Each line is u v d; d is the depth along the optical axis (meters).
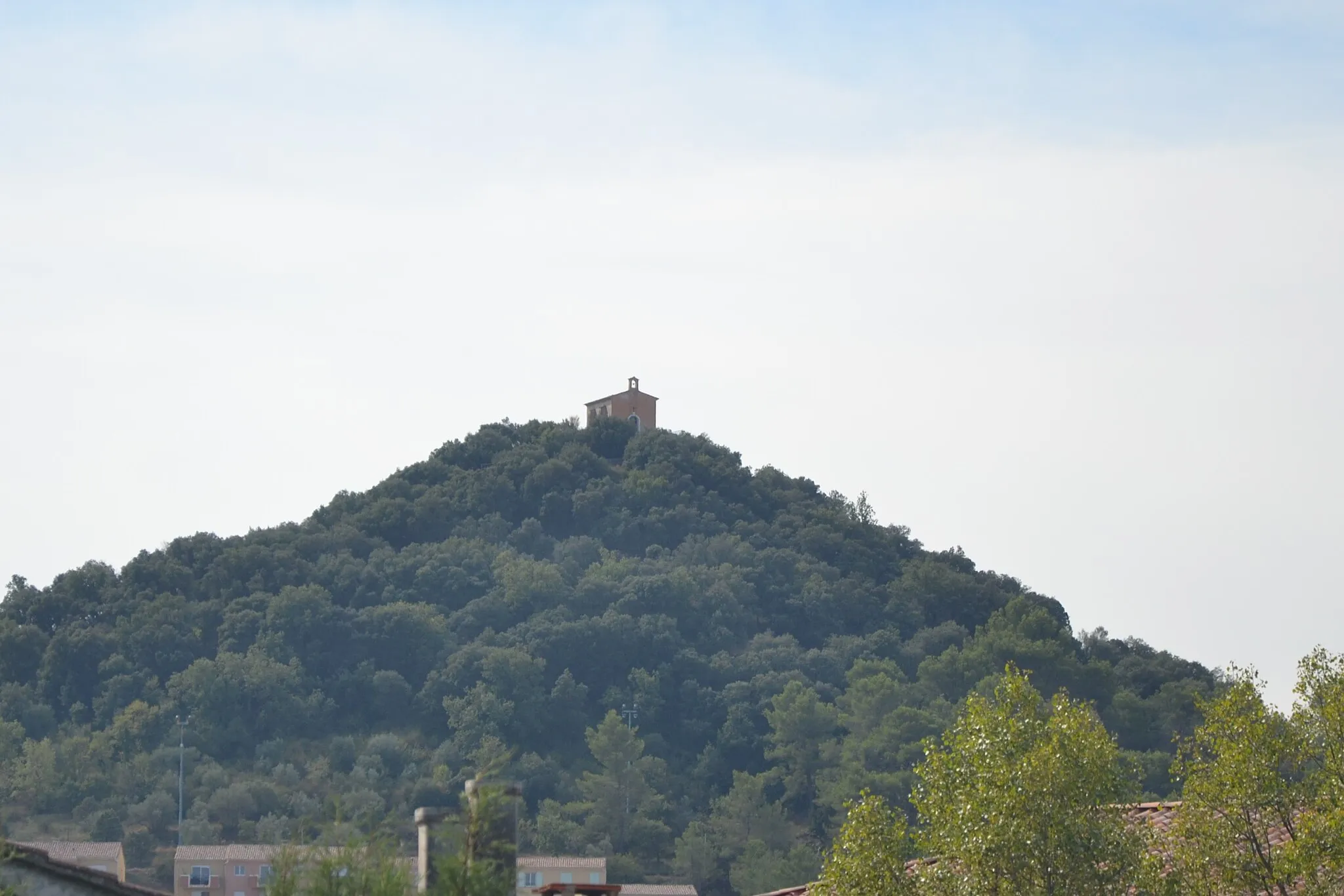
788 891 93.62
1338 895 67.31
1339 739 71.81
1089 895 68.19
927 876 71.94
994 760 71.81
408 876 53.47
